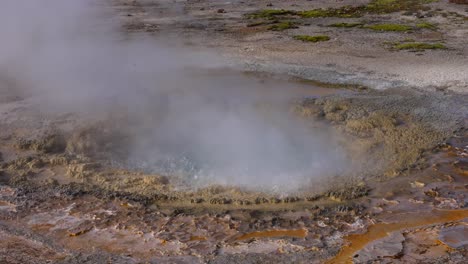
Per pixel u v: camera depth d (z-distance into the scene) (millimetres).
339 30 20109
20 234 6805
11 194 7832
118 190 7984
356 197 7777
